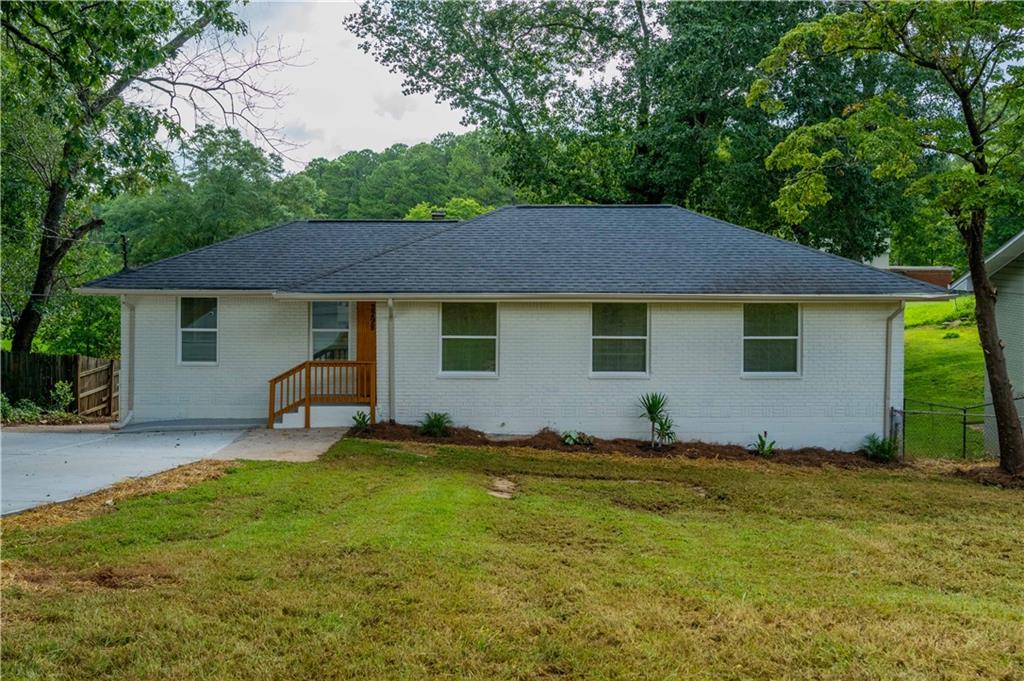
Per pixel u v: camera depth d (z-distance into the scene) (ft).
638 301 45.47
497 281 45.32
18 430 48.98
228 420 49.73
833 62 68.49
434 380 46.26
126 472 32.58
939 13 38.63
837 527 27.84
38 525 23.71
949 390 75.77
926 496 33.40
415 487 30.30
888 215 80.53
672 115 74.95
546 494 31.50
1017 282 52.49
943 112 72.49
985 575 22.47
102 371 69.31
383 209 171.73
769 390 46.24
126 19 28.76
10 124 56.18
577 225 52.75
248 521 24.86
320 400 47.34
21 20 30.22
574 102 90.63
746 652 15.64
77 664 14.34
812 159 45.09
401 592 18.48
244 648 15.11
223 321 50.55
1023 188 37.76
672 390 46.29
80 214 70.49
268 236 57.00
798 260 47.85
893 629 17.08
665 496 31.96
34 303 65.77
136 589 18.35
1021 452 40.04
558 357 46.32
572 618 17.31
